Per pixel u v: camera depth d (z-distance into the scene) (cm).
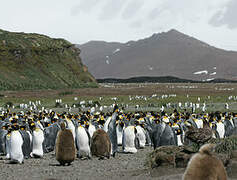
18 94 9912
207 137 1070
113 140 1841
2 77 12938
